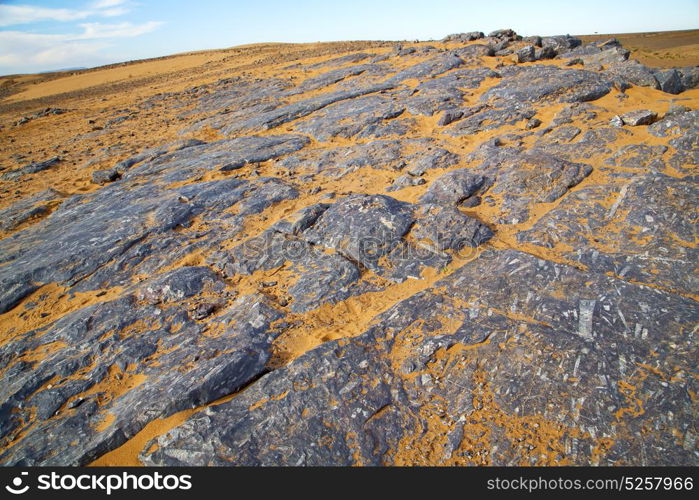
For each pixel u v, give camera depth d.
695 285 4.73
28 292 5.94
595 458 3.39
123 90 26.94
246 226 7.08
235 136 12.30
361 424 3.75
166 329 4.99
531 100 10.27
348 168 8.88
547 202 6.68
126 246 6.62
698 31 51.56
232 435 3.64
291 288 5.55
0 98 32.06
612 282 4.84
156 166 10.37
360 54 19.59
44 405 4.16
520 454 3.49
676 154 6.93
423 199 7.20
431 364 4.27
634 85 10.41
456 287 5.19
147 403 3.92
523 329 4.45
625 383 3.83
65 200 8.94
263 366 4.32
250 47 40.62
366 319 4.97
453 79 12.88
